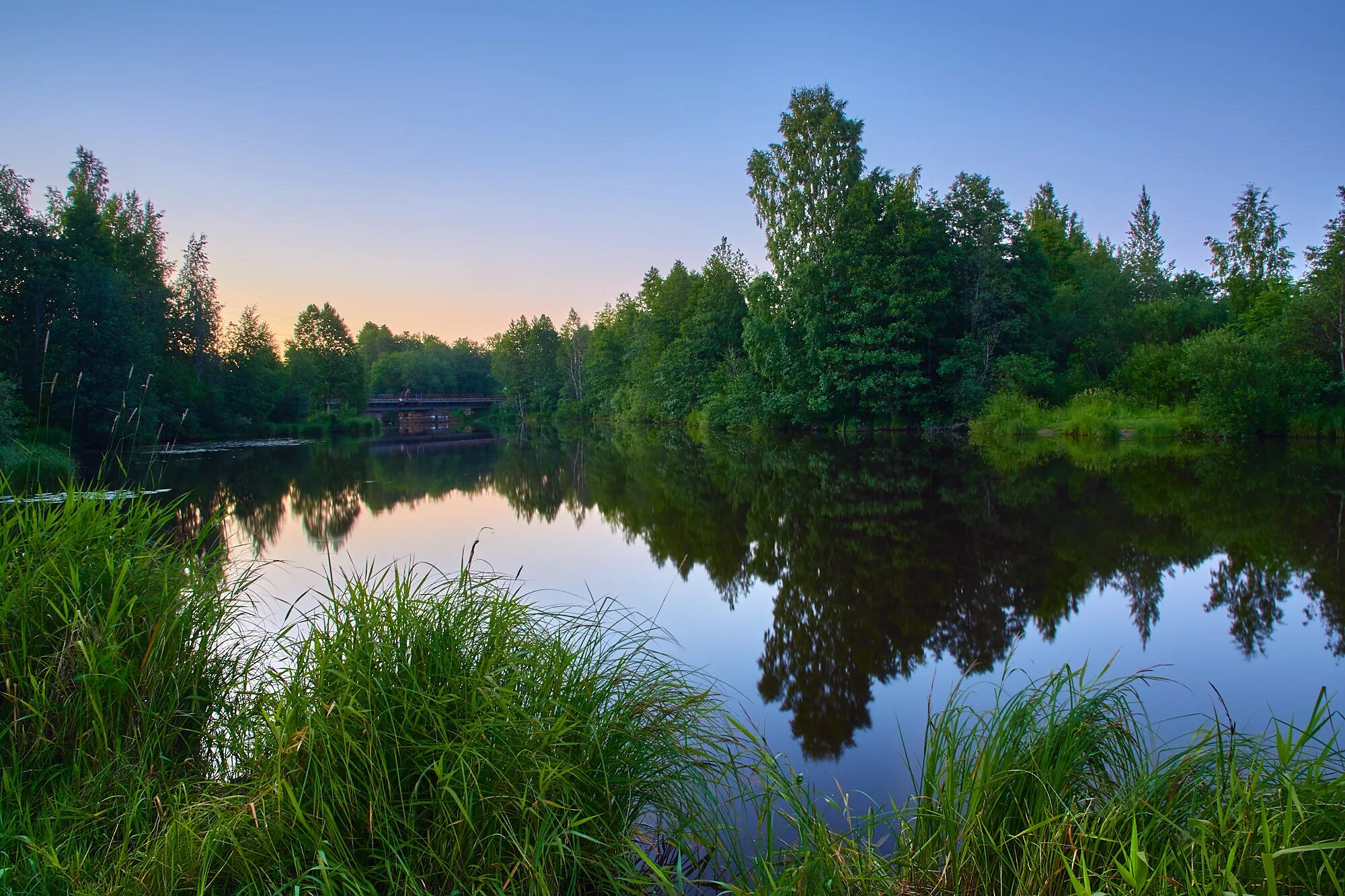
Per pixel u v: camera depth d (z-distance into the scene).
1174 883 1.96
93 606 2.88
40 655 2.87
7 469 13.56
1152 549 8.24
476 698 2.59
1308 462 15.98
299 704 2.55
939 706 4.41
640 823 2.81
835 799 3.36
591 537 10.27
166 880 2.15
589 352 67.62
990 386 28.53
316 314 57.50
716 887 2.62
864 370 29.05
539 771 2.44
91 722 2.76
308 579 7.38
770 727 4.18
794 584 7.40
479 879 2.27
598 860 2.46
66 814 2.43
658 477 18.28
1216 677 4.68
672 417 45.91
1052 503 11.55
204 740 2.96
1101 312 34.00
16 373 21.33
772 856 2.73
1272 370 21.62
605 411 64.44
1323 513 9.94
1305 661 4.93
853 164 29.66
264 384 40.53
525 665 2.93
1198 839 2.12
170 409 28.52
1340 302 22.92
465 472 20.81
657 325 53.47
